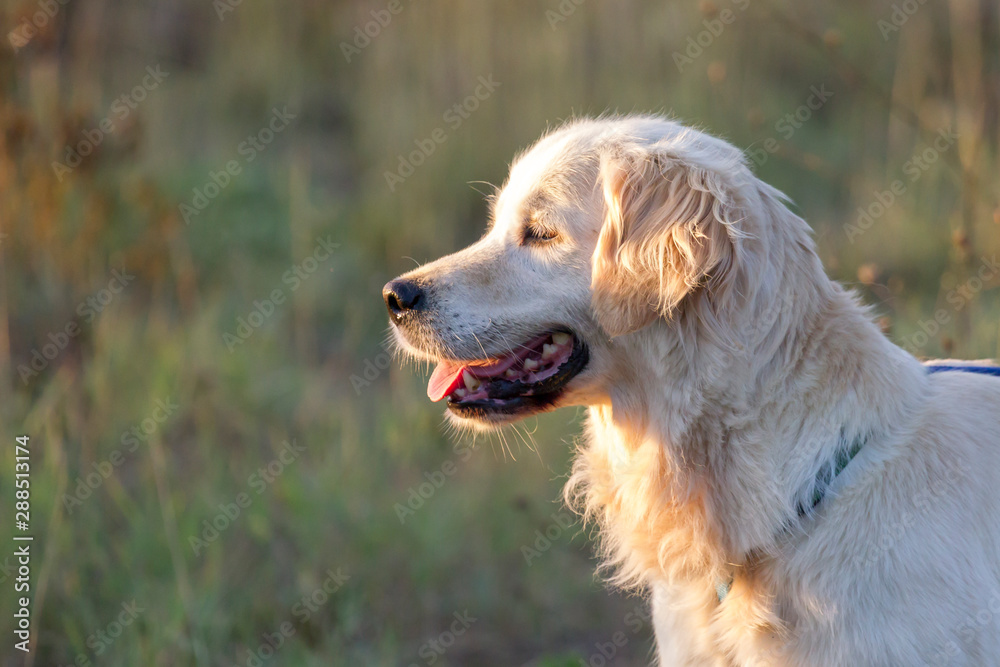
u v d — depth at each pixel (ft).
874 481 9.50
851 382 9.85
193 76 37.73
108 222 22.75
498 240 11.96
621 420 11.22
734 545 10.05
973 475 9.35
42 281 21.15
